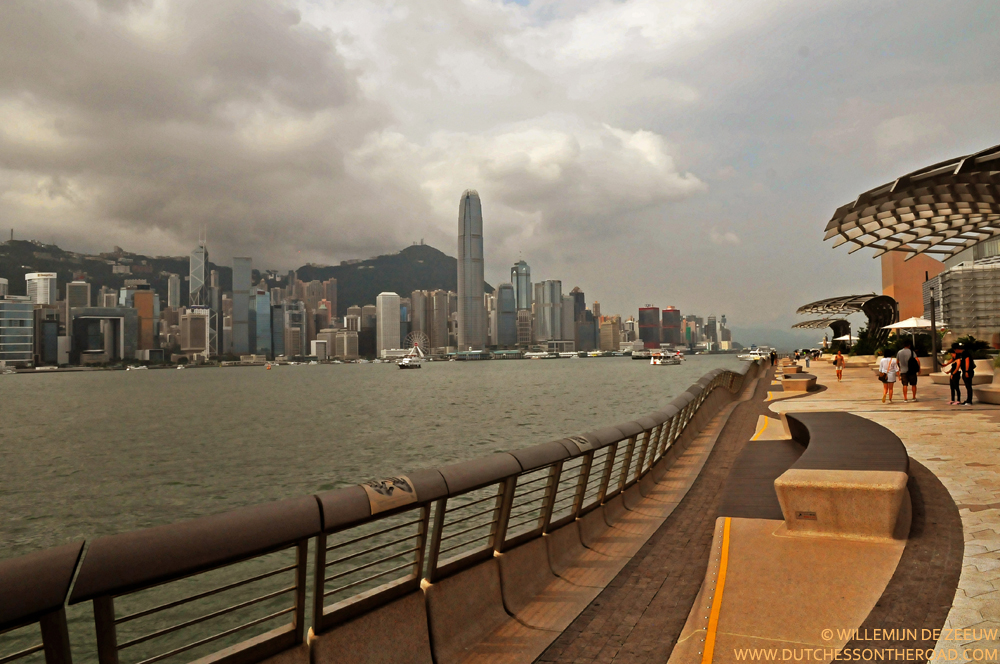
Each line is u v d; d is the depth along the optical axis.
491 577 5.67
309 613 12.94
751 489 9.46
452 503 19.31
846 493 6.77
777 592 5.43
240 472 34.81
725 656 4.47
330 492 4.07
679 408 13.10
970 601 5.01
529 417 62.88
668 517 9.29
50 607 2.69
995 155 10.63
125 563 2.96
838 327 84.50
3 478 35.34
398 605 4.59
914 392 21.97
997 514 7.29
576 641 5.22
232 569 15.85
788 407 22.19
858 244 19.59
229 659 3.55
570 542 7.40
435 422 60.22
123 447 48.62
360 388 145.50
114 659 3.06
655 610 5.81
